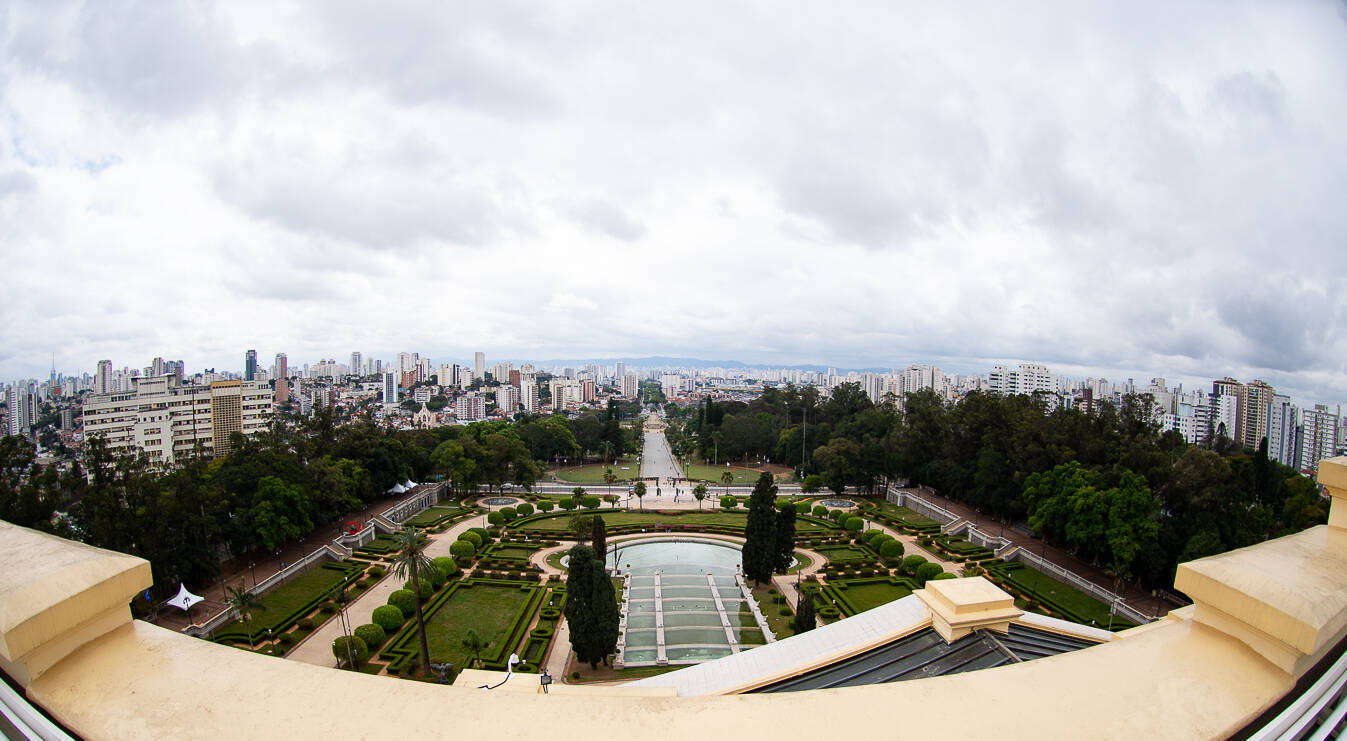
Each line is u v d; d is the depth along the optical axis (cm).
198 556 4788
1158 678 459
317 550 6150
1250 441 10031
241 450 6047
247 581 5294
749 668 1777
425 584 5066
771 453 13662
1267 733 413
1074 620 4741
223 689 404
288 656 4188
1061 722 405
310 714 382
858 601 5206
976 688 441
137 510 4541
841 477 9269
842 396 13350
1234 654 487
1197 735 401
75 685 408
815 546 6681
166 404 9531
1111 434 6481
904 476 9944
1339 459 584
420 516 8219
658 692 1273
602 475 12581
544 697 405
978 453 7600
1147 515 4900
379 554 6291
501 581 5547
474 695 407
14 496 4056
